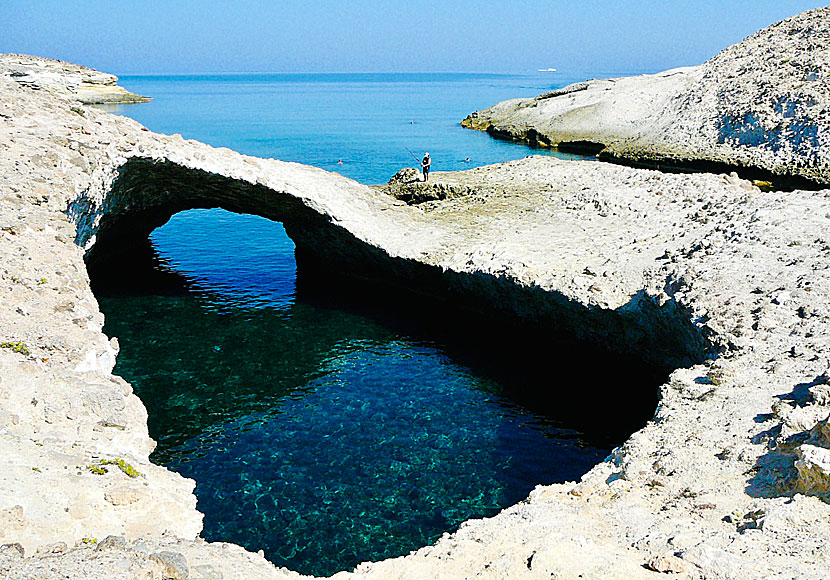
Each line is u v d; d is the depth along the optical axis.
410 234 34.66
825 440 12.49
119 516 11.48
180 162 31.12
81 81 150.88
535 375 26.44
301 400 24.22
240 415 23.09
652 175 38.34
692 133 71.94
